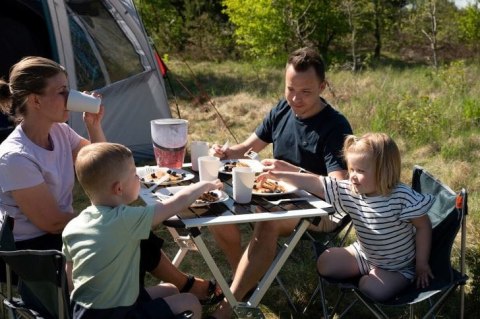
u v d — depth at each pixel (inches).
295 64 123.2
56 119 102.2
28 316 86.7
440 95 343.0
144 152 241.1
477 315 122.8
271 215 94.4
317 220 102.7
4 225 88.7
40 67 100.1
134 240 87.4
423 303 126.9
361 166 102.4
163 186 108.3
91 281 85.2
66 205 107.0
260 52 581.9
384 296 102.0
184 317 87.4
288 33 572.1
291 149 132.6
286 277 140.8
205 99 357.1
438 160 233.1
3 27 240.4
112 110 224.7
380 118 278.7
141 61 252.1
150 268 110.7
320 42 628.4
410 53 679.1
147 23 632.4
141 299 96.6
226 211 96.7
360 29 658.2
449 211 105.0
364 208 105.2
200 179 108.0
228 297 104.4
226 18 726.5
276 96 355.9
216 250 161.0
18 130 102.4
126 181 90.6
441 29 674.8
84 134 205.2
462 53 639.8
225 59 621.9
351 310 127.3
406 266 106.0
